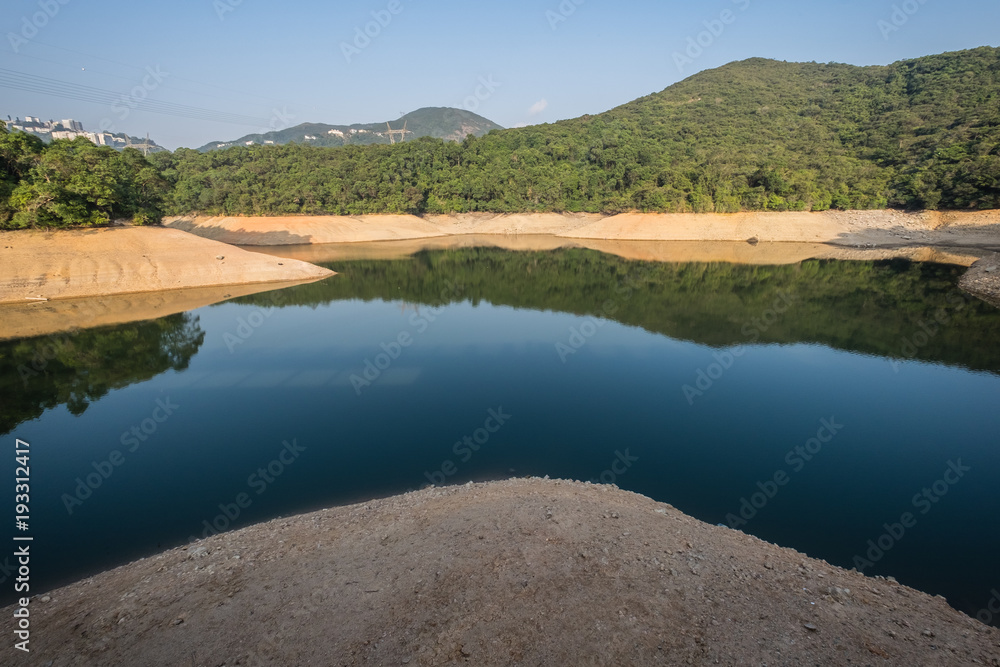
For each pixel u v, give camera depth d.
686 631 7.18
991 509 13.02
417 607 7.80
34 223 40.25
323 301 42.16
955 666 6.69
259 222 80.25
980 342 28.47
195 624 7.81
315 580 8.82
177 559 10.45
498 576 8.45
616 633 7.11
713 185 79.38
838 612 7.84
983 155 65.62
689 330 32.09
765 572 8.96
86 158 43.84
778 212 76.56
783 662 6.62
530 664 6.60
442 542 9.73
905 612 8.16
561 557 9.01
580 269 57.59
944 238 65.88
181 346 29.19
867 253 61.97
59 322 33.19
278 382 23.45
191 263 45.66
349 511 12.38
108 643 7.51
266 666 6.82
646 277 52.09
